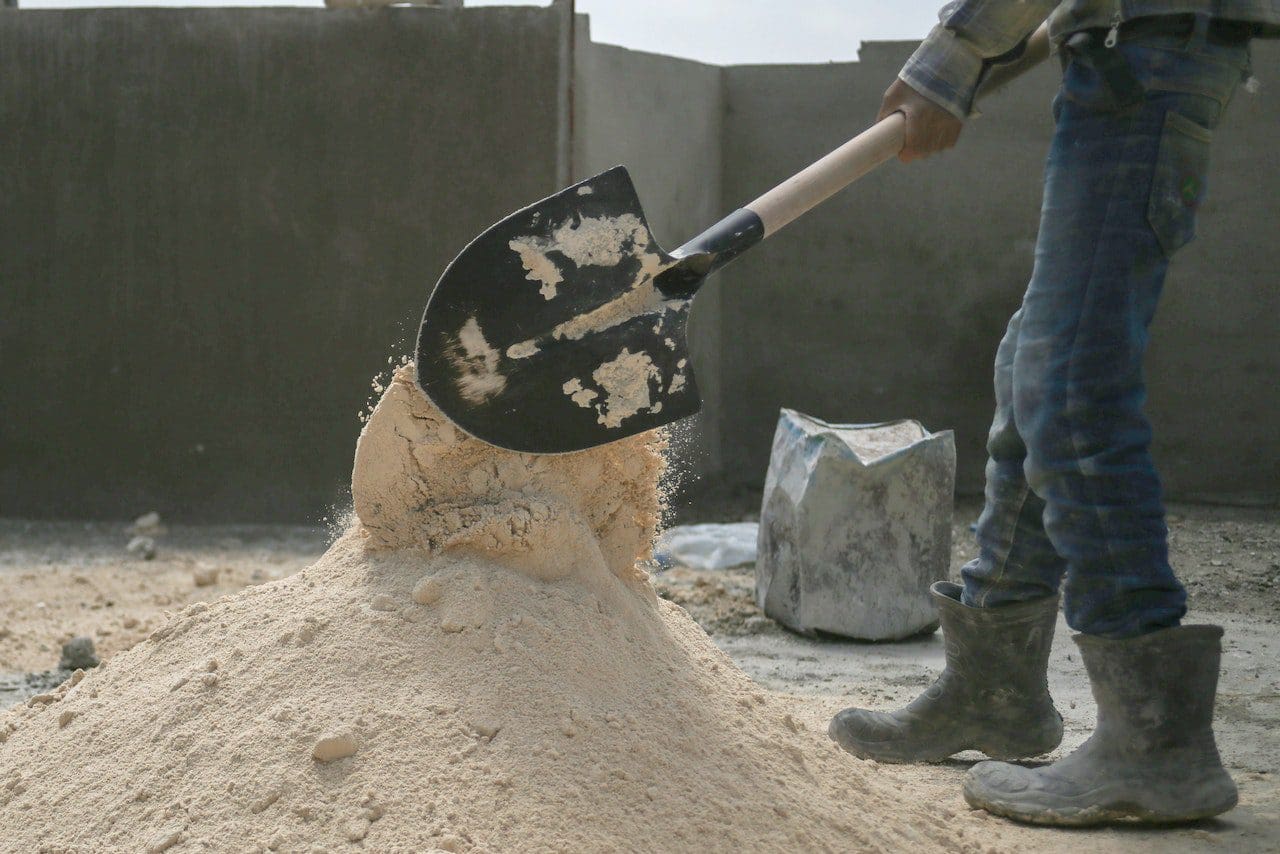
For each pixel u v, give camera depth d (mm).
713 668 2627
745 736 2389
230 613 2600
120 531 8102
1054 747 3137
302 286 8172
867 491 5230
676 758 2236
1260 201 8570
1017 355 2656
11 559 7223
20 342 8453
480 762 2115
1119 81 2502
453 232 8000
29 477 8492
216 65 8172
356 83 8055
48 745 2453
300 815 2064
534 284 2516
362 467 2512
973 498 9125
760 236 2725
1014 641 3074
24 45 8320
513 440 2477
